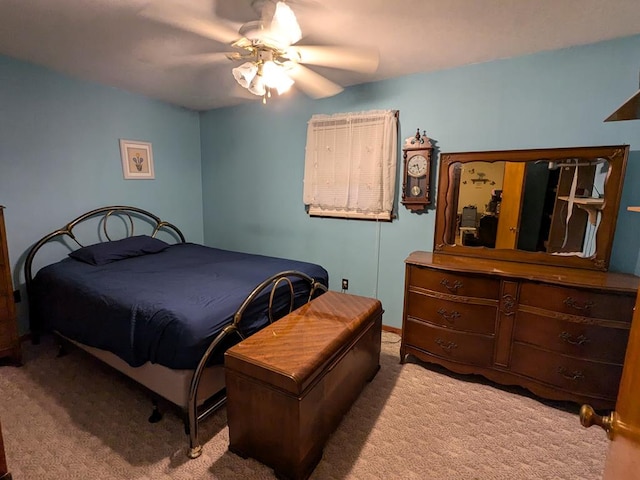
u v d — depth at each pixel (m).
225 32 2.05
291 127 3.46
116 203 3.40
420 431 1.86
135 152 3.50
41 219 2.86
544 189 2.35
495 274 2.15
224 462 1.63
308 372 1.48
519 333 2.13
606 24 1.91
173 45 2.25
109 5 1.77
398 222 3.02
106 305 2.01
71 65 2.67
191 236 4.23
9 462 1.60
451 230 2.68
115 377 2.31
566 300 1.97
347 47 2.23
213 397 1.90
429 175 2.77
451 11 1.78
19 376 2.31
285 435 1.49
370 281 3.24
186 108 3.98
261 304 2.11
